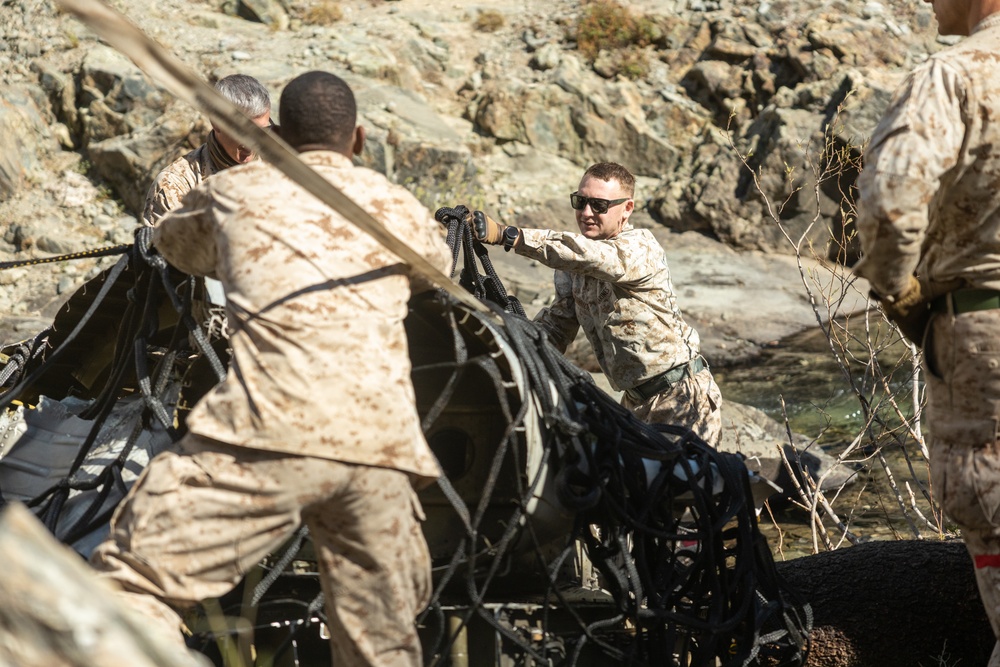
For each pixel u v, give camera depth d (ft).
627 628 14.56
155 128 54.08
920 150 10.87
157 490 10.16
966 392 11.62
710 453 14.57
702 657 13.82
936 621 15.87
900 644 15.84
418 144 54.34
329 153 11.09
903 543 16.87
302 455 9.97
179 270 13.04
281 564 12.29
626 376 19.97
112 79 55.72
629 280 18.92
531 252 17.78
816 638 15.98
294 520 10.21
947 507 11.84
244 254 10.39
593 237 19.56
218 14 63.10
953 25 12.51
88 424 15.07
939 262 11.77
